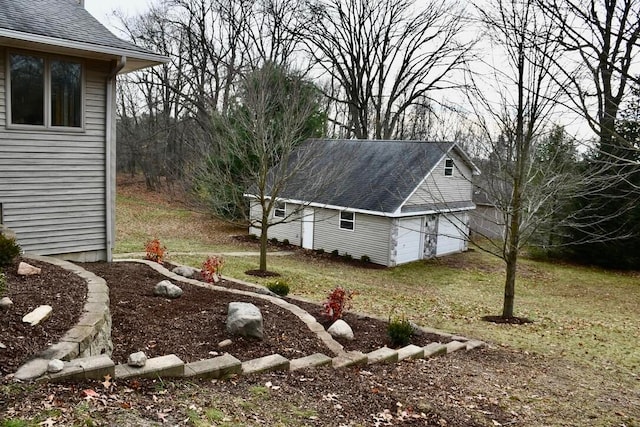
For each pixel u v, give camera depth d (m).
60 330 4.35
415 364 6.54
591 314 13.00
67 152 8.97
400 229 19.27
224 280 9.69
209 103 27.75
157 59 9.19
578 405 5.90
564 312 13.01
